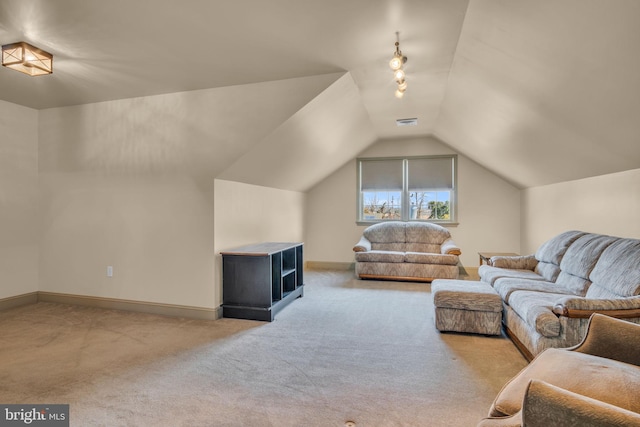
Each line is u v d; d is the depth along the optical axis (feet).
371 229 19.81
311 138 13.29
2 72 9.55
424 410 6.39
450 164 19.75
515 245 18.92
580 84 6.86
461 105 12.19
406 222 19.86
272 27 7.32
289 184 17.25
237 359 8.51
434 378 7.59
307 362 8.36
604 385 4.25
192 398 6.76
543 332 7.39
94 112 12.41
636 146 7.75
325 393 6.97
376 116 15.15
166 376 7.64
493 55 7.85
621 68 5.77
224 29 7.33
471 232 19.49
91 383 7.32
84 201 12.89
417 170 20.18
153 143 11.81
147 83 10.47
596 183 10.87
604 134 8.11
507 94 9.19
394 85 11.30
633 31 4.97
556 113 8.54
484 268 13.83
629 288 7.33
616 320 5.32
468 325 10.11
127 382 7.37
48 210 13.38
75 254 13.10
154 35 7.53
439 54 8.93
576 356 5.07
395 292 15.24
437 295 10.33
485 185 19.26
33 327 10.73
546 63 6.92
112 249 12.60
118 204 12.48
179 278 11.84
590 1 4.93
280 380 7.48
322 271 20.35
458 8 6.73
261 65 9.30
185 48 8.18
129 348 9.14
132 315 11.97
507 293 9.98
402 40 8.08
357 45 8.31
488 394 6.94
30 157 13.20
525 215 17.85
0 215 12.41
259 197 14.78
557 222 13.78
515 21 6.31
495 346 9.34
